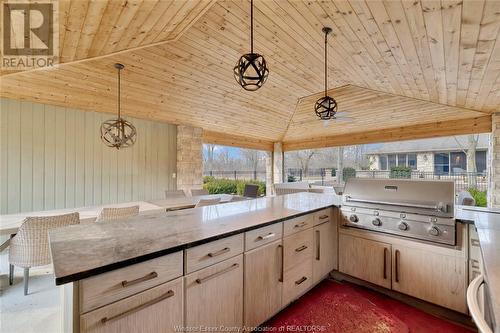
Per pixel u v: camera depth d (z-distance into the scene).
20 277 2.87
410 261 2.21
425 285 2.13
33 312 2.17
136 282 1.14
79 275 0.95
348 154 14.37
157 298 1.21
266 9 2.68
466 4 1.79
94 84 3.89
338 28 2.67
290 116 6.58
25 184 3.96
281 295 1.99
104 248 1.23
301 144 8.03
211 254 1.47
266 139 8.02
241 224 1.76
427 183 2.21
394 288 2.30
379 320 2.01
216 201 3.96
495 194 4.48
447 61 2.77
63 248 1.23
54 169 4.23
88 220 2.84
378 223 2.38
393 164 13.09
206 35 3.26
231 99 5.27
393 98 4.89
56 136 4.25
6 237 3.60
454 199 2.01
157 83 4.21
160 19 2.63
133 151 5.20
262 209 2.37
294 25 2.86
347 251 2.64
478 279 0.88
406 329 1.91
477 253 1.90
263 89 5.04
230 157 12.76
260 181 10.12
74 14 2.19
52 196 4.20
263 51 3.59
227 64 3.99
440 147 11.24
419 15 2.05
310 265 2.36
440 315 2.08
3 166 3.79
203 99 5.04
